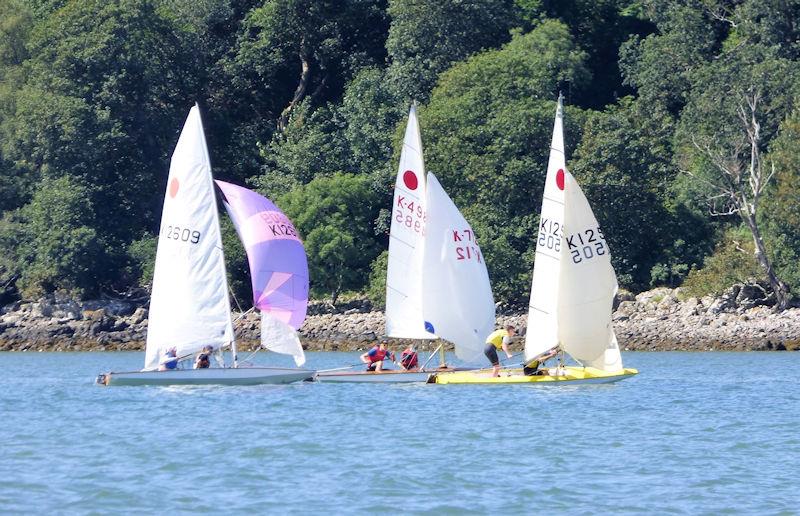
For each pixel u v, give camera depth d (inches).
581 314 7229.3
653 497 4318.4
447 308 7637.8
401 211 7736.2
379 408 6446.9
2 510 4138.8
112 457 5054.1
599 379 7455.7
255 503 4232.3
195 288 7440.9
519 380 7465.6
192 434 5620.1
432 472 4722.0
